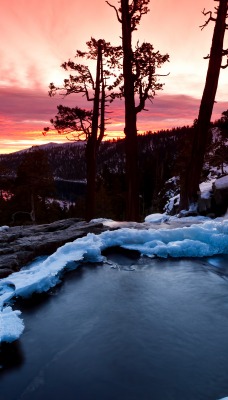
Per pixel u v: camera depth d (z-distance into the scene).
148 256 6.07
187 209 11.23
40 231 7.70
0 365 3.19
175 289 4.70
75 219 9.00
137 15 13.30
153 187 66.38
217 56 10.93
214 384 2.92
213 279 5.04
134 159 13.38
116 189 65.50
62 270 5.21
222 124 18.19
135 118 13.47
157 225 7.79
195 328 3.73
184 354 3.30
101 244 6.22
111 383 2.95
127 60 13.23
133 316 3.99
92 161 18.09
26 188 37.66
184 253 6.11
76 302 4.36
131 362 3.20
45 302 4.36
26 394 2.84
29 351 3.38
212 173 24.75
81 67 17.55
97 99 17.91
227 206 9.72
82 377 3.02
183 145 32.22
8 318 3.71
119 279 5.07
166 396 2.79
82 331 3.71
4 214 38.34
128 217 13.46
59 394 2.83
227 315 4.01
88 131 18.12
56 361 3.23
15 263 5.08
